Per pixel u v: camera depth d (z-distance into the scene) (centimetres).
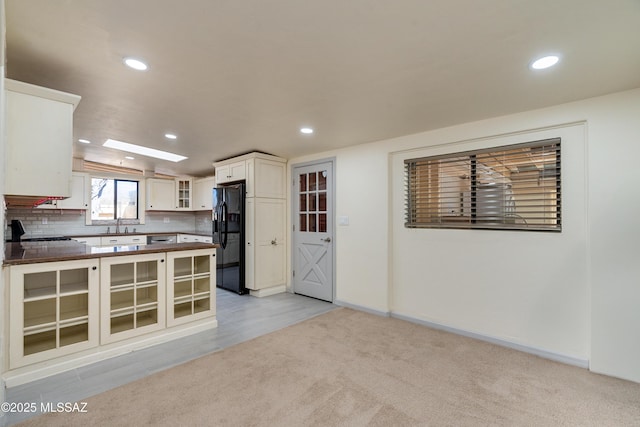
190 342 296
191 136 371
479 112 279
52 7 146
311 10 146
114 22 158
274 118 303
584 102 246
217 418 184
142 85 232
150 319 304
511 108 268
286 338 305
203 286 344
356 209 403
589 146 243
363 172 396
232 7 145
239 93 244
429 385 221
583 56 183
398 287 368
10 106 201
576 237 254
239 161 483
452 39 168
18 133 203
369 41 171
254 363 253
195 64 200
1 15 126
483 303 302
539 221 275
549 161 267
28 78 221
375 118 298
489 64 194
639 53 178
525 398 206
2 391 165
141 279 302
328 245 436
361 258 396
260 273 463
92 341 254
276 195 486
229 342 296
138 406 195
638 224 225
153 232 664
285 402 200
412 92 238
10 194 200
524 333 278
